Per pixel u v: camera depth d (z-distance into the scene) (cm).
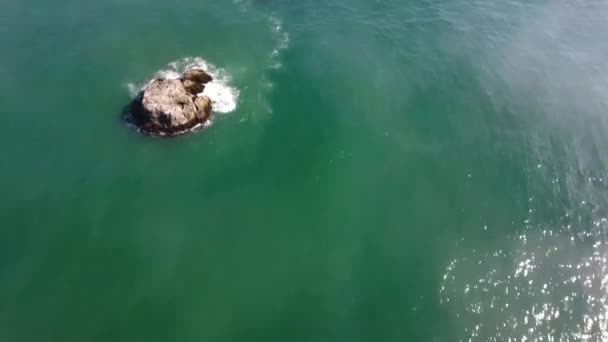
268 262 5306
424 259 5350
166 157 6250
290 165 6219
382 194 5950
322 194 5938
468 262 5316
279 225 5628
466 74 7494
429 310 4944
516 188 5981
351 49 7900
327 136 6550
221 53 7744
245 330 4781
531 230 5572
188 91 6825
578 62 7800
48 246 5300
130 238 5422
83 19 8381
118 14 8538
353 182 6066
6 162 6062
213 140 6469
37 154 6184
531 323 4812
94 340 4622
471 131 6650
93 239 5391
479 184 6034
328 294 5072
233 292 5050
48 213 5584
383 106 6969
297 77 7362
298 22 8481
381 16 8669
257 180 6053
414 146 6469
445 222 5675
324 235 5562
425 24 8494
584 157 6322
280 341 4716
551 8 9056
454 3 9062
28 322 4709
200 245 5409
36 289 4947
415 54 7838
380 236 5559
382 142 6506
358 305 4988
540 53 7950
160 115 6406
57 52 7644
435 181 6075
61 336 4631
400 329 4816
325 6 8900
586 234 5525
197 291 5031
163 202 5772
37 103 6812
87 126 6550
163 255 5300
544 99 7125
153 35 8044
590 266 5241
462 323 4841
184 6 8819
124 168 6097
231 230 5559
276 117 6781
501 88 7288
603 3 9231
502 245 5447
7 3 8694
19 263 5141
